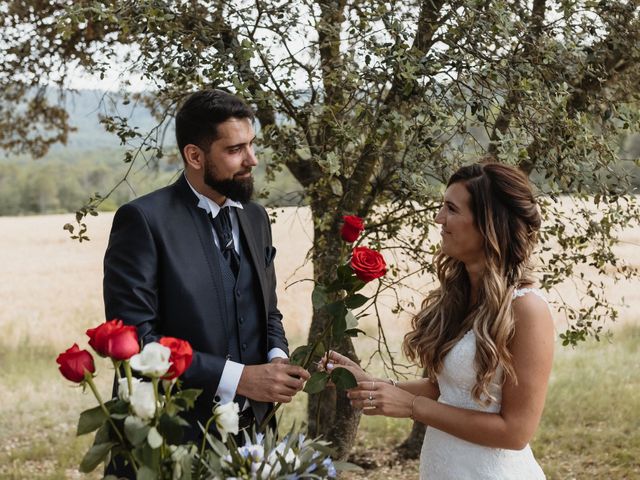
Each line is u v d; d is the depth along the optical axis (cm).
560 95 345
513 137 341
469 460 227
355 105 373
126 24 327
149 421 158
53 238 2380
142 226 246
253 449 173
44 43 482
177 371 159
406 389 254
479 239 223
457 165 360
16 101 575
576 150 348
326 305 213
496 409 223
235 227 267
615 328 1103
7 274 1830
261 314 267
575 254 410
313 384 215
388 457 605
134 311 240
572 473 561
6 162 3178
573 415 716
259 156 377
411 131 350
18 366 1003
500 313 215
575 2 353
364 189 423
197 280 250
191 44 352
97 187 2989
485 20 347
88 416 160
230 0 377
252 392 238
